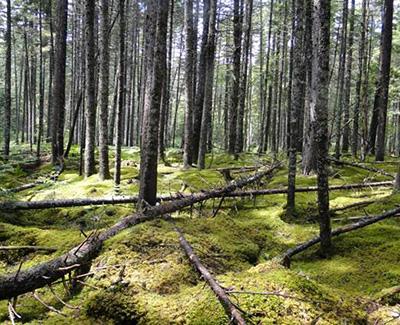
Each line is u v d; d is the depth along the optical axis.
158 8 6.69
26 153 22.75
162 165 16.67
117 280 4.91
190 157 15.30
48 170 14.65
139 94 31.62
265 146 28.45
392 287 5.21
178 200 7.55
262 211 9.06
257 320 3.87
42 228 7.91
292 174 8.62
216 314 4.01
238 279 4.62
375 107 21.03
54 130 16.31
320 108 6.45
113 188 10.41
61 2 16.30
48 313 4.80
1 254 6.27
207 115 14.75
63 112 16.52
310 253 6.85
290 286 4.48
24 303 5.02
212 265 5.55
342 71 19.88
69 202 8.24
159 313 4.30
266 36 36.56
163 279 4.94
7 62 20.05
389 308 4.77
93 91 12.46
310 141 12.71
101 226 7.76
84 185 11.16
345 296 4.88
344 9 19.58
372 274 5.84
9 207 7.85
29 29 29.39
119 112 11.26
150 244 5.69
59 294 5.16
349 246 6.80
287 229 7.96
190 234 6.43
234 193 8.88
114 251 5.44
